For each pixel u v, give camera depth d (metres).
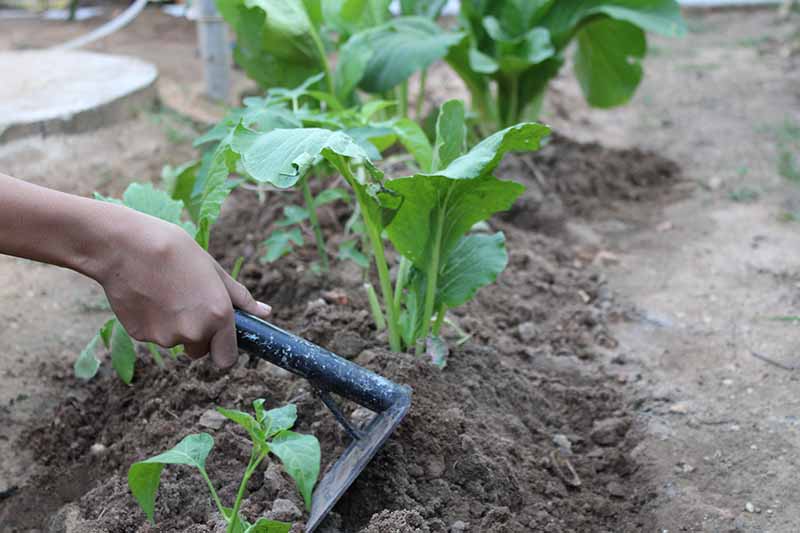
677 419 1.48
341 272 1.68
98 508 1.28
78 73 2.48
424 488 1.28
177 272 1.09
